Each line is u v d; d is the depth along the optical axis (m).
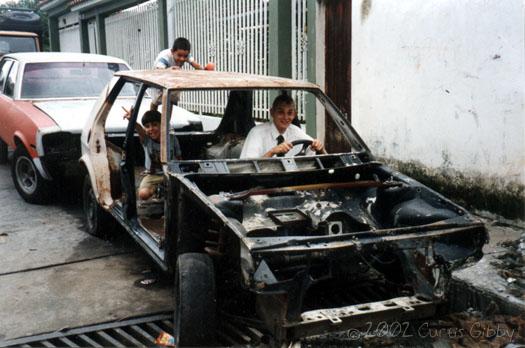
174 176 3.79
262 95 8.50
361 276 4.23
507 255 4.55
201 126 6.71
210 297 3.29
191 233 3.72
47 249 5.44
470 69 5.56
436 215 3.70
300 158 4.26
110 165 5.27
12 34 13.73
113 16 14.71
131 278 4.75
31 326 3.91
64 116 6.55
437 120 6.00
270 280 2.99
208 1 10.30
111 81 5.40
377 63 6.70
